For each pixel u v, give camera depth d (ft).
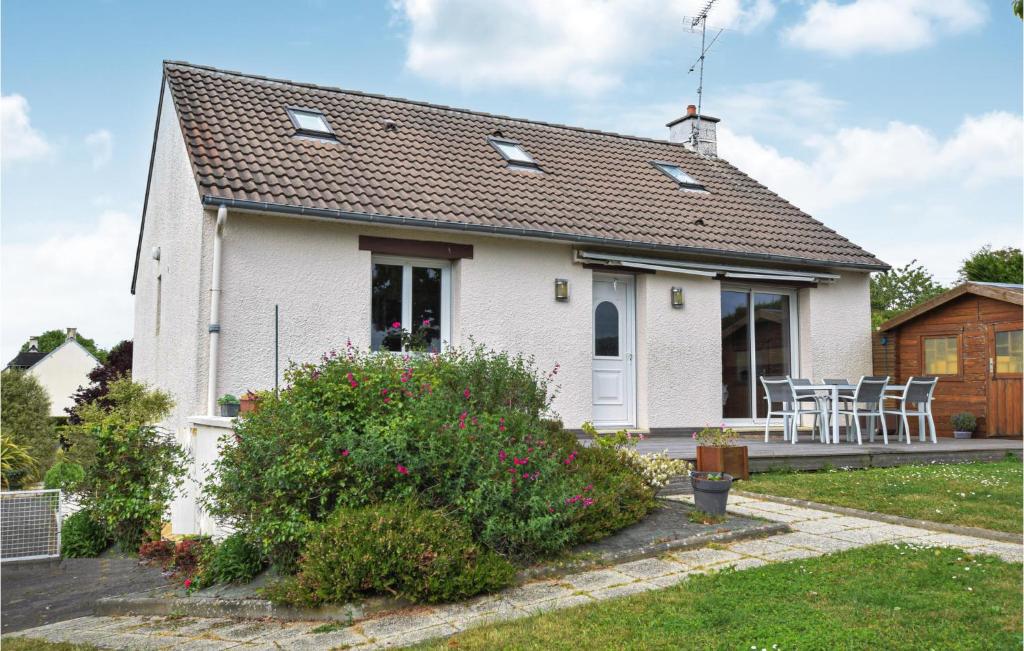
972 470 33.37
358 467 20.74
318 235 35.37
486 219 37.68
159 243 45.65
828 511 26.00
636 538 21.95
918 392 40.32
